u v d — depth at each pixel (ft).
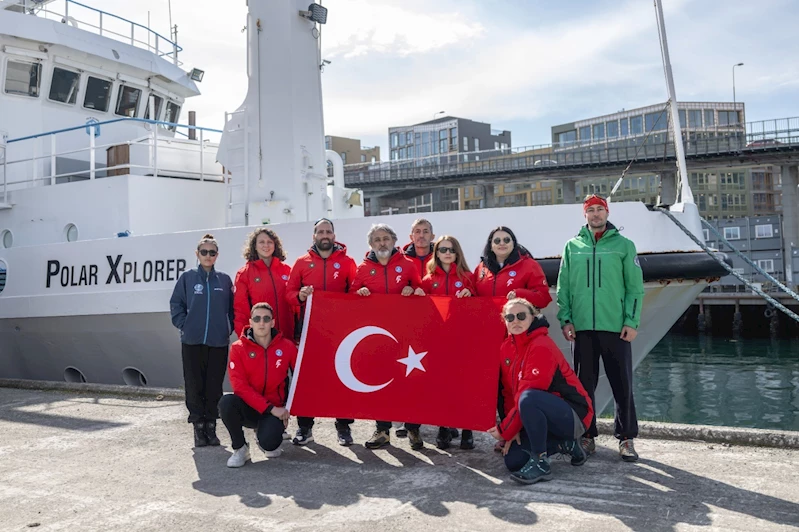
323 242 17.21
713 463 14.65
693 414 54.90
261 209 26.32
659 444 16.33
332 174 32.12
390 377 16.34
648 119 182.50
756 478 13.57
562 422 13.99
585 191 221.46
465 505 12.64
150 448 17.58
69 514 12.82
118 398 24.21
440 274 16.76
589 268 15.49
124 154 30.40
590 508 12.23
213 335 17.85
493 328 15.89
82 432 19.40
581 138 198.39
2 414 21.84
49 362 30.45
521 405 14.01
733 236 142.20
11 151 34.09
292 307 17.97
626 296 15.48
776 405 56.85
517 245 16.47
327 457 16.34
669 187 153.89
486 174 176.24
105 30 38.86
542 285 16.05
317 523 11.96
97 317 27.09
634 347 24.20
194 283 18.01
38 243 30.42
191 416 17.85
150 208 28.09
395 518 12.08
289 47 26.61
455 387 15.92
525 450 14.14
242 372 16.10
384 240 16.78
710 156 145.89
